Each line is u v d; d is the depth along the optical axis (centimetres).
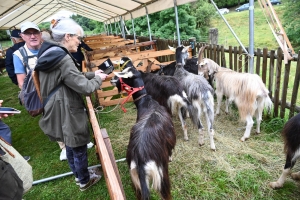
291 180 224
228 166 254
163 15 1463
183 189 229
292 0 949
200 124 289
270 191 214
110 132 369
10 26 955
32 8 909
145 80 317
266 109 323
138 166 159
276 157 260
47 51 158
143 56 487
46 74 166
